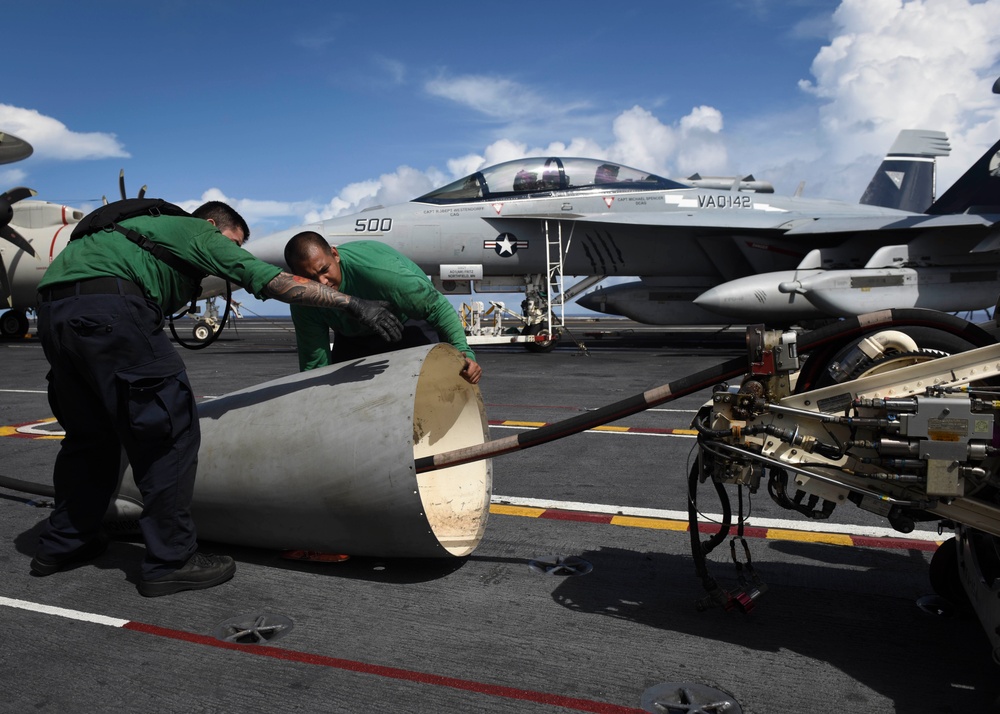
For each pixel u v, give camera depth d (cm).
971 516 193
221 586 285
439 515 334
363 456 274
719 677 210
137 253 265
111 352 255
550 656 224
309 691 203
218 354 1533
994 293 1295
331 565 311
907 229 1255
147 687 205
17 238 1548
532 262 1453
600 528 358
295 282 269
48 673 214
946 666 217
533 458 520
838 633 240
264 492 294
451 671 215
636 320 1634
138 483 273
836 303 1248
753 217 1452
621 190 1454
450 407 363
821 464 202
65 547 296
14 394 909
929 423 185
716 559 312
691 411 732
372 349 387
